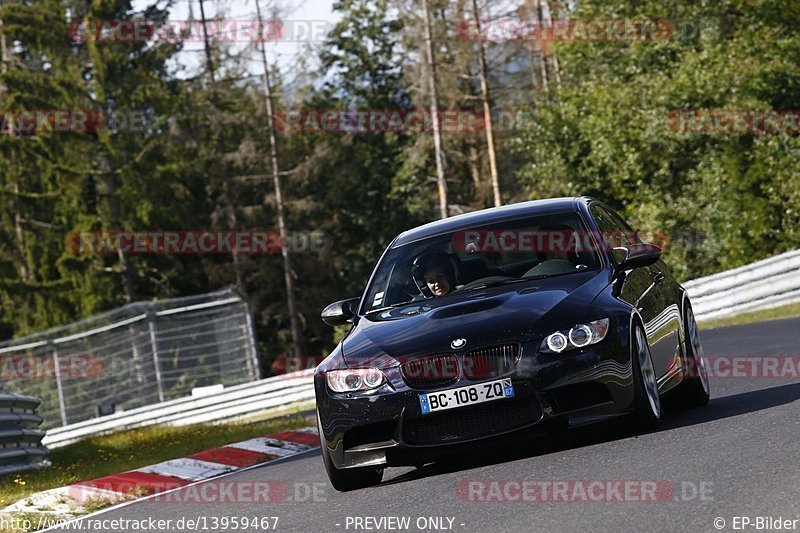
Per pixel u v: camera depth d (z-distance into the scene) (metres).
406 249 26.98
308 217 163.75
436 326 22.67
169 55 147.62
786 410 23.58
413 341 22.41
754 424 22.38
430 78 139.88
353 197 177.88
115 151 141.88
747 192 98.38
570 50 120.75
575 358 21.67
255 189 169.50
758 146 98.06
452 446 21.66
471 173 171.88
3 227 145.75
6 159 141.50
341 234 178.75
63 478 36.09
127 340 83.69
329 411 22.61
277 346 166.62
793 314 58.84
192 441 45.47
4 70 138.00
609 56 118.94
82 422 78.12
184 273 161.25
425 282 25.50
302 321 159.25
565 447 22.94
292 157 164.38
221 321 84.94
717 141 102.50
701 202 102.06
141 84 144.12
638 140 107.00
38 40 138.62
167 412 75.12
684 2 111.44
